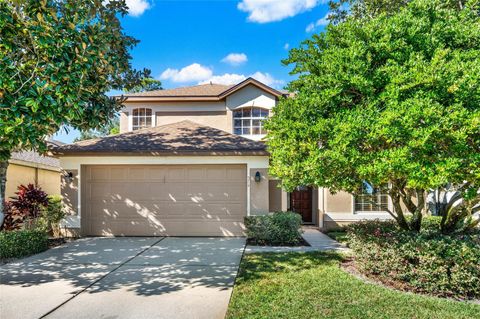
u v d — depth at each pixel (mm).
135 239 10352
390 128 4863
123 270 6859
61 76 5695
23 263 7426
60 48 5785
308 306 4805
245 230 10664
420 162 4828
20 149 8234
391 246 6059
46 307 4910
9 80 5414
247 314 4543
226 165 10953
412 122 4734
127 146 11086
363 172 5156
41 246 8648
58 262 7516
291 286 5676
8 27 5539
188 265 7230
